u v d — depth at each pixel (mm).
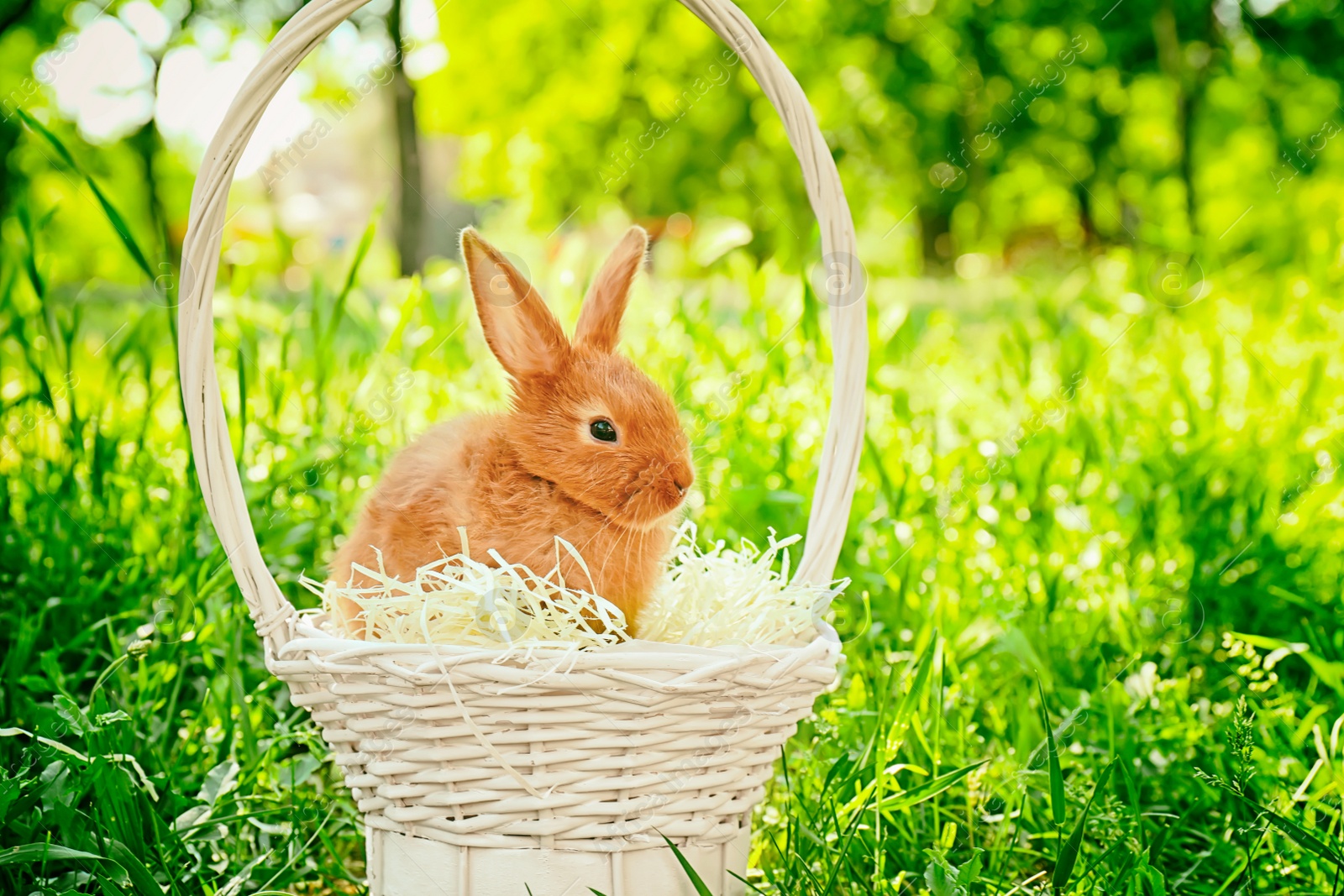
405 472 2033
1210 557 2881
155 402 3295
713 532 2986
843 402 1996
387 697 1583
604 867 1591
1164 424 3646
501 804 1570
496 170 12789
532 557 1931
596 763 1558
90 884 1774
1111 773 1958
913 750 2125
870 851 1876
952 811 2096
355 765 1701
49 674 2107
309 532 2814
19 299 3488
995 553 3008
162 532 2818
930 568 2953
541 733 1546
